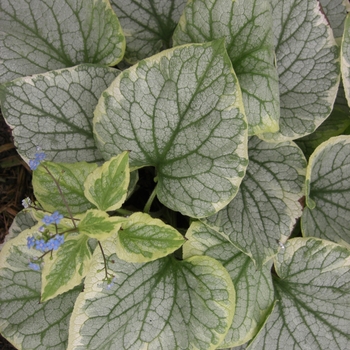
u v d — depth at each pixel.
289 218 0.31
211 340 0.30
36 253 0.31
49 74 0.30
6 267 0.31
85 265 0.26
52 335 0.31
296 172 0.32
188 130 0.28
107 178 0.26
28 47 0.32
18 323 0.31
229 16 0.29
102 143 0.30
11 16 0.32
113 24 0.32
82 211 0.29
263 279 0.33
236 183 0.28
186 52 0.26
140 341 0.30
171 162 0.29
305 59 0.33
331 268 0.33
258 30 0.28
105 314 0.30
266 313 0.33
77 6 0.32
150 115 0.28
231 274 0.32
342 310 0.33
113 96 0.28
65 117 0.31
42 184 0.28
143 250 0.27
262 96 0.29
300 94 0.32
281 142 0.33
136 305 0.30
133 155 0.30
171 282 0.31
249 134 0.30
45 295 0.24
